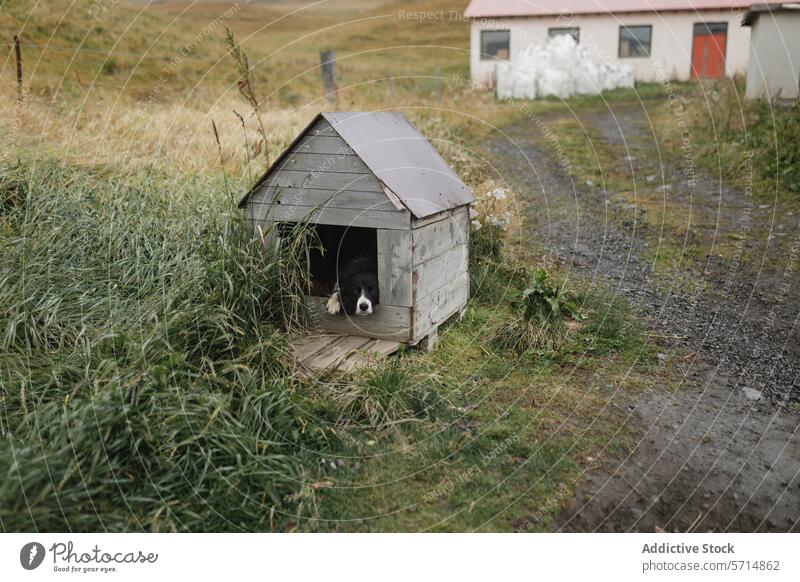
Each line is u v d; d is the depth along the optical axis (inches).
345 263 164.2
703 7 800.3
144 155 254.8
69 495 95.8
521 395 145.7
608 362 163.5
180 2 926.4
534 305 173.9
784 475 121.1
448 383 147.3
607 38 821.9
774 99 448.5
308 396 131.1
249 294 137.3
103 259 165.8
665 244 257.9
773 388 153.9
